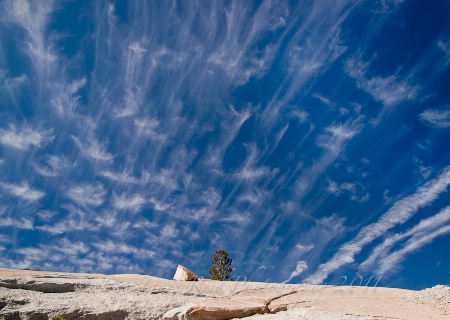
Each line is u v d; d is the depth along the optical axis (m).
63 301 12.68
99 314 11.98
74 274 16.55
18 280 13.66
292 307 14.69
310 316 13.23
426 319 13.59
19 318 11.34
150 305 13.07
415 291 18.83
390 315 13.81
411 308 15.40
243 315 13.41
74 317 11.76
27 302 12.27
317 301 15.73
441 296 16.66
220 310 12.97
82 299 13.13
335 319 12.52
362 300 16.39
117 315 12.16
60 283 14.16
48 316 11.57
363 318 12.75
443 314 14.60
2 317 11.13
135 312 12.39
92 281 15.24
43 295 13.19
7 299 12.12
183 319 12.16
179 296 14.96
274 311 14.34
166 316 12.29
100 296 13.70
